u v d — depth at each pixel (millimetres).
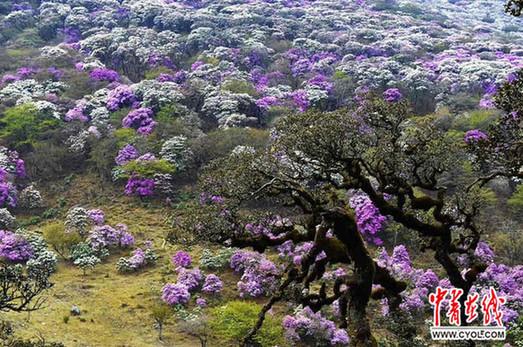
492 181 38938
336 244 12141
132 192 41969
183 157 43469
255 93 56156
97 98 54406
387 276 13156
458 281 13039
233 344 25172
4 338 17297
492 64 61562
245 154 13305
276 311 27922
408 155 12914
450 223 12984
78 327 25406
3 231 35031
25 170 44594
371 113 12898
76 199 42188
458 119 45219
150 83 55656
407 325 17188
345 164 12367
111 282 31219
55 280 30938
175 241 12836
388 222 34844
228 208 12461
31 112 47688
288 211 19266
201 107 53031
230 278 31625
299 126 12500
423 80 56469
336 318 26578
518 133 11766
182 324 25953
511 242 32062
